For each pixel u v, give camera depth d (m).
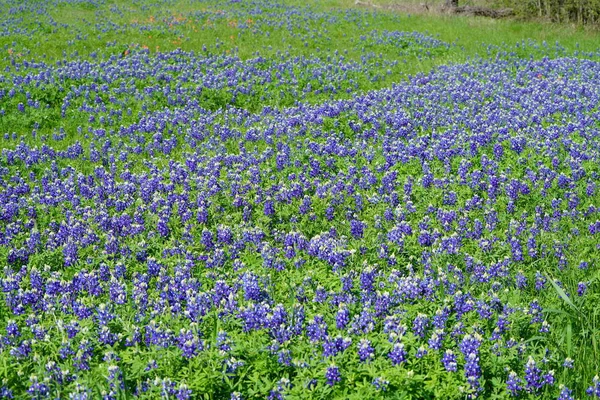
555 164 12.81
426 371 6.46
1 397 6.12
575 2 32.59
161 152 15.12
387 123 16.17
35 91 18.94
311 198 11.55
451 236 9.58
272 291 8.14
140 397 6.13
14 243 10.03
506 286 8.62
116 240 9.66
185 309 7.82
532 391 6.35
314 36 29.31
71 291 8.09
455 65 24.14
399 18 34.38
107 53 24.97
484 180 12.37
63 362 6.76
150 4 38.19
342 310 6.98
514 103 17.80
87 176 13.00
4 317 7.77
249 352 6.59
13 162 14.20
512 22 33.62
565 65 23.80
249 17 33.28
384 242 9.69
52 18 32.28
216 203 11.36
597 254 9.54
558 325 7.76
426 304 7.55
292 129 15.75
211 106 19.14
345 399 5.96
